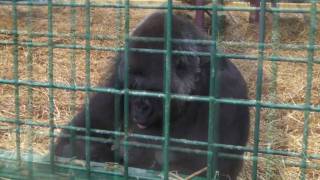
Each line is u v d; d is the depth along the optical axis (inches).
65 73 183.2
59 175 85.4
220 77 105.4
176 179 87.9
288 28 246.1
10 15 266.8
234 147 79.7
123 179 83.6
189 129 105.5
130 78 100.3
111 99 106.8
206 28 235.6
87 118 83.7
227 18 264.1
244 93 110.5
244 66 178.5
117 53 110.8
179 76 100.8
